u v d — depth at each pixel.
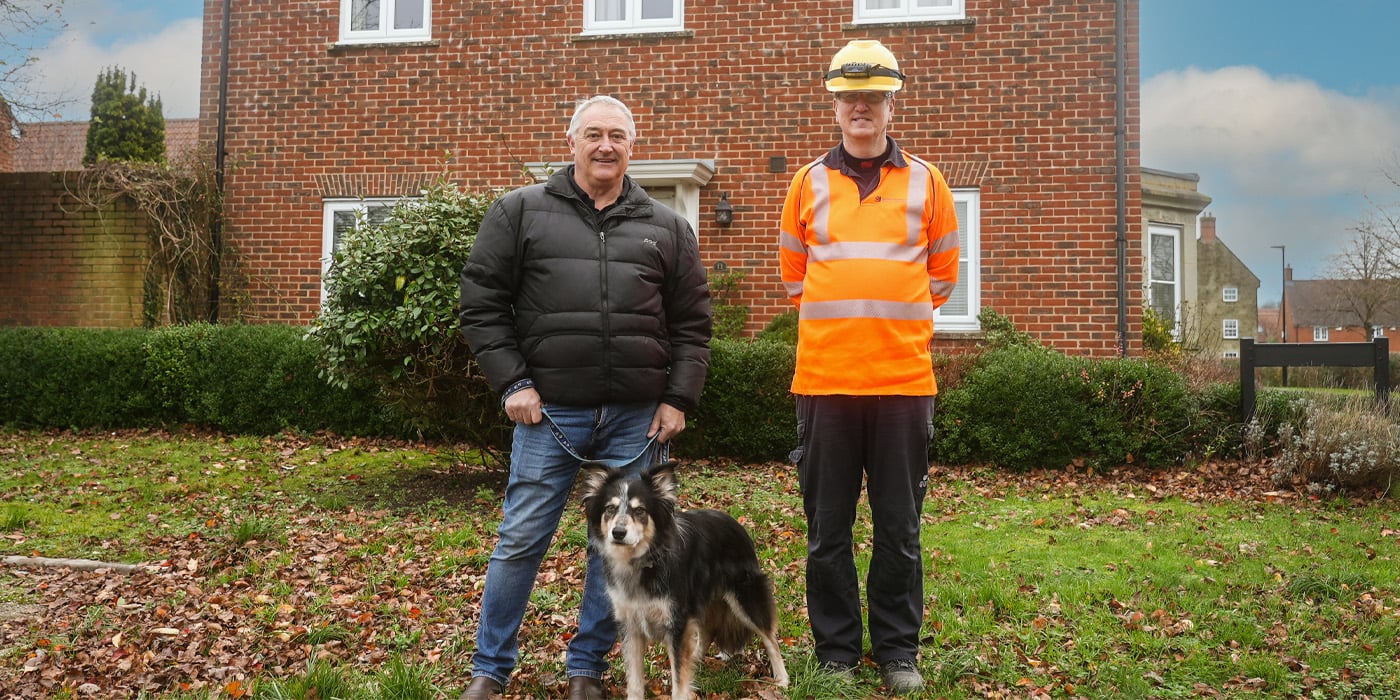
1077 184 10.66
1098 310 10.61
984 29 10.81
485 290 3.63
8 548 6.11
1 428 10.74
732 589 3.83
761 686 3.77
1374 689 3.80
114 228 11.77
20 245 11.96
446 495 7.58
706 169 11.02
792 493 7.71
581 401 3.62
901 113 10.98
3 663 4.20
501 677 3.64
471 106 11.64
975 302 10.86
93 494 7.55
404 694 3.67
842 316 3.71
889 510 3.77
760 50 11.16
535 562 3.68
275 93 11.90
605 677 3.93
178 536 6.42
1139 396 8.70
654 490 3.54
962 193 10.91
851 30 11.01
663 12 11.49
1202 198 18.09
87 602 5.04
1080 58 10.66
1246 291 35.28
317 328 7.56
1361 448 7.58
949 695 3.69
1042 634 4.43
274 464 8.80
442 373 7.28
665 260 3.78
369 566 5.64
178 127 23.17
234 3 11.99
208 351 10.38
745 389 9.07
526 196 3.68
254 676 4.03
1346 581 5.17
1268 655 4.15
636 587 3.48
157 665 4.12
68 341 10.73
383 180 11.75
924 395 3.74
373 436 10.07
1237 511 7.15
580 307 3.60
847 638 3.89
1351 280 33.19
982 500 7.57
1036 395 8.70
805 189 3.89
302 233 11.85
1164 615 4.68
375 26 11.92
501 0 11.61
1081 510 7.15
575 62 11.47
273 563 5.69
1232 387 8.90
